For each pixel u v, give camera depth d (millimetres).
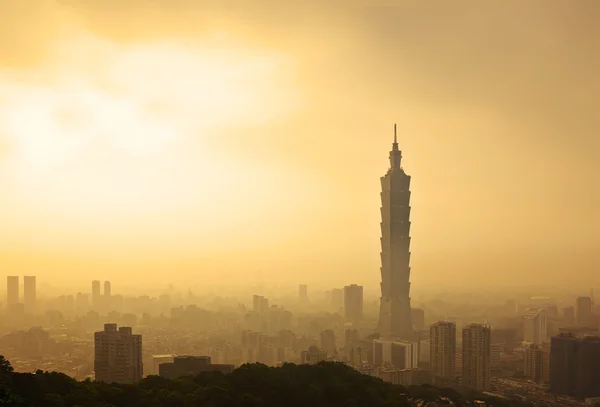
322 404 182875
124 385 175625
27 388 155375
